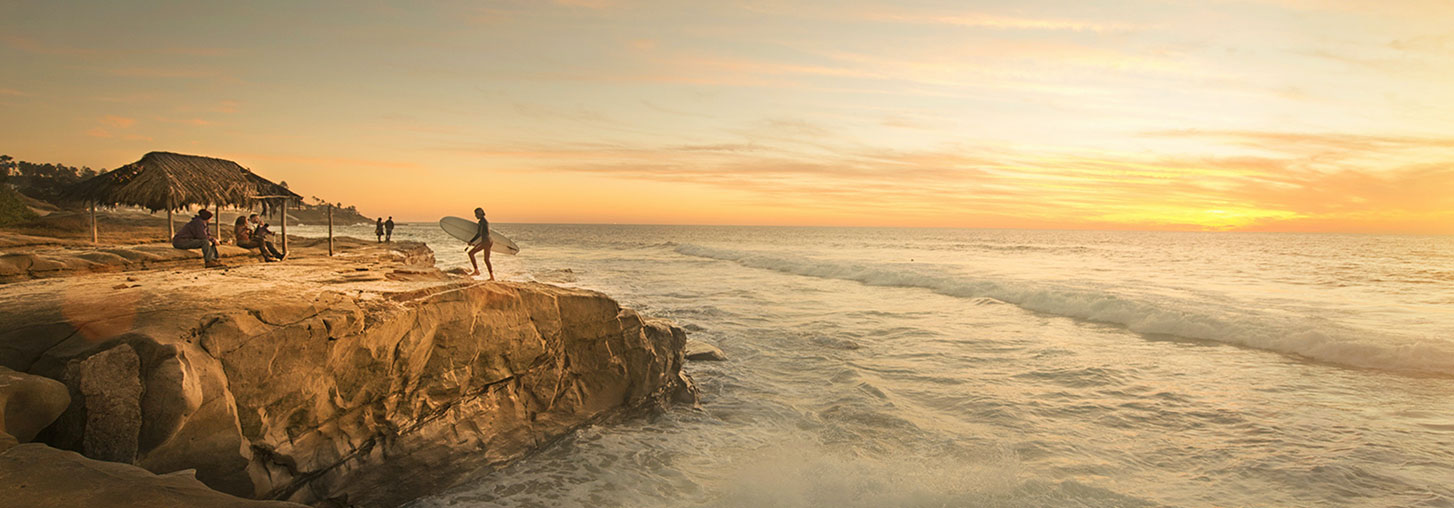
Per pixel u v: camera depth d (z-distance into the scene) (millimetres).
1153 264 38438
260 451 5902
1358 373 11742
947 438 8328
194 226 14203
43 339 5406
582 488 7105
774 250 56219
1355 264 38562
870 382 10922
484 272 29734
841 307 20172
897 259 42906
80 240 18578
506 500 6883
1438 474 7102
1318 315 16844
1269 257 47031
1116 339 14969
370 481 6766
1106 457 7707
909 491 6754
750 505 6578
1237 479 7055
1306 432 8531
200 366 5449
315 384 6348
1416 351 12102
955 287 24641
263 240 16281
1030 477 7078
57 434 4875
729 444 8352
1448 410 9492
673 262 43844
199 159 16781
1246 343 14266
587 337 9297
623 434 8773
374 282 8930
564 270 31859
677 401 10047
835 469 7336
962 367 12109
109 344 5156
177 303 6363
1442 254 51719
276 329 6105
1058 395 10297
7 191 25812
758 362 12547
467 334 7883
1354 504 6434
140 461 4996
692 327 16109
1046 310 19578
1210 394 10367
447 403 7598
